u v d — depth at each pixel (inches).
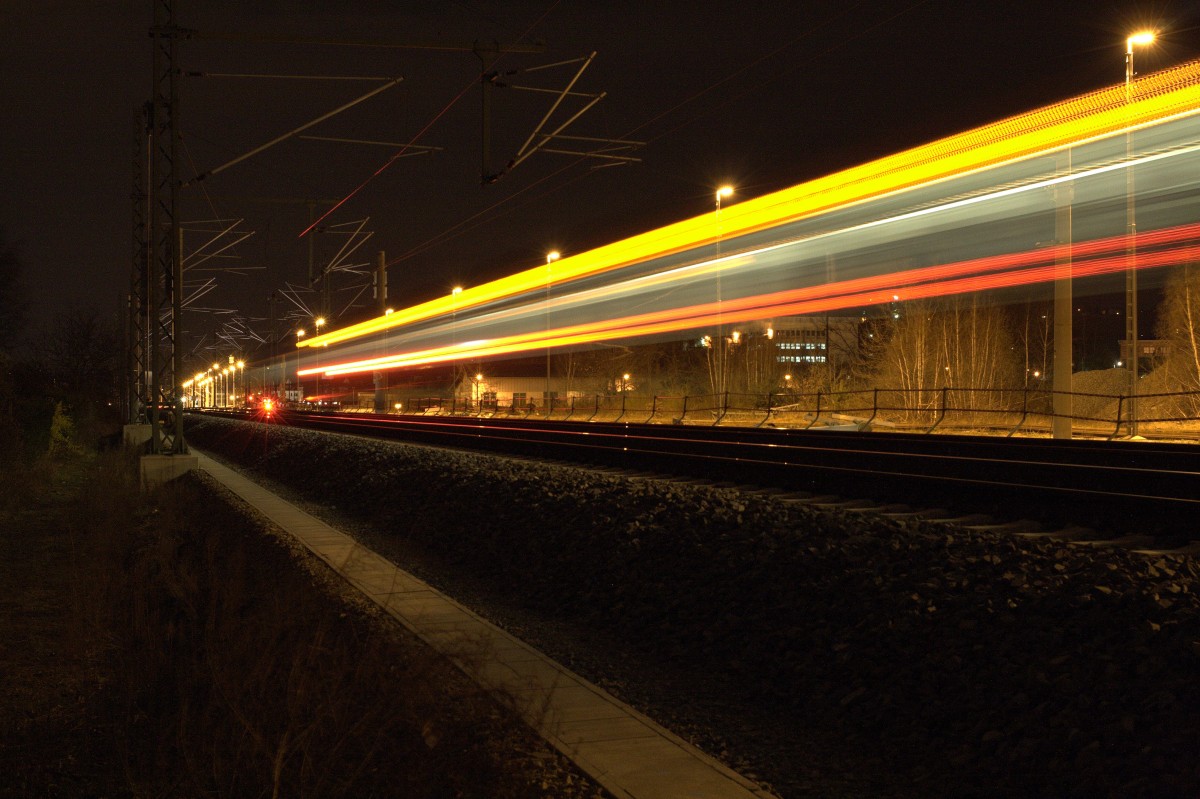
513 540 621.0
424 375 4060.0
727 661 382.0
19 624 517.7
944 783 261.1
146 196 1503.4
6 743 324.8
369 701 290.5
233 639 354.3
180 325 1170.6
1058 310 1095.0
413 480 884.6
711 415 1900.8
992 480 670.5
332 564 564.4
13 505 1026.1
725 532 498.3
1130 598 309.6
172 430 1374.3
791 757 291.0
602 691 338.0
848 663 340.5
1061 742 256.7
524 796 244.8
